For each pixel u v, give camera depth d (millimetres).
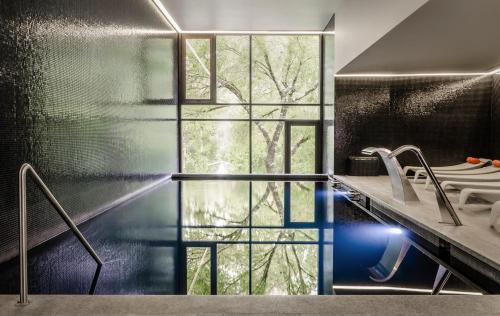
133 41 7578
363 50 7082
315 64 13078
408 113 9758
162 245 4559
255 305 2084
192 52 12203
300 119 11492
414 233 4973
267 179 11320
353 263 3838
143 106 8305
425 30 5699
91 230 5137
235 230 5406
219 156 11828
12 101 3871
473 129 9602
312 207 6996
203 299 2156
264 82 13062
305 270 3697
